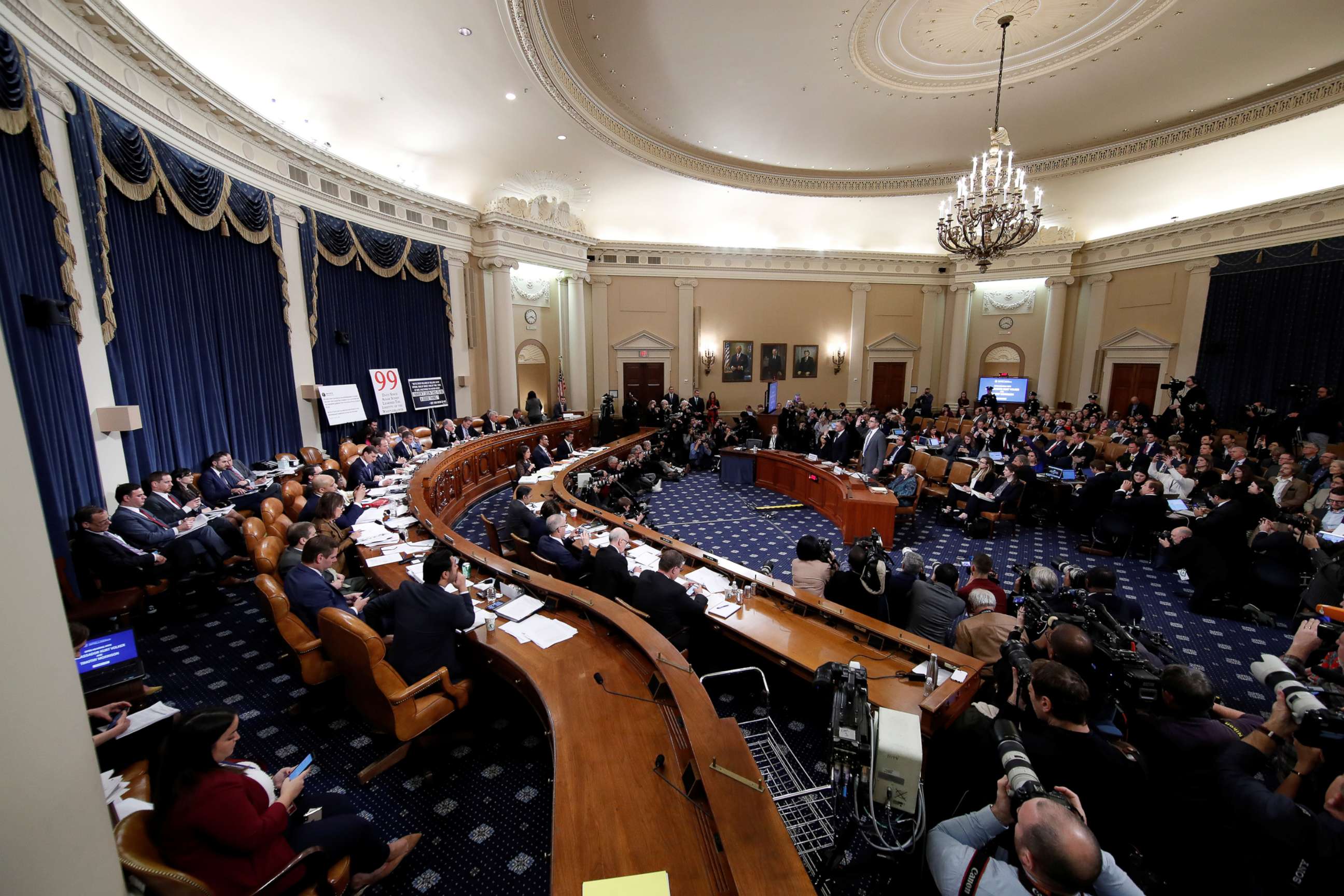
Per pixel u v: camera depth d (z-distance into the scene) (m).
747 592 4.08
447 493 8.09
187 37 6.63
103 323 5.44
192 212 6.70
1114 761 2.12
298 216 8.65
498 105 8.91
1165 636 5.21
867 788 2.05
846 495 7.85
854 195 14.23
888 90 9.48
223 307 7.45
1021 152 12.28
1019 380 16.64
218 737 1.87
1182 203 12.77
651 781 2.19
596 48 8.20
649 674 2.96
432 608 3.15
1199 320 12.97
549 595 3.77
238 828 1.85
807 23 7.60
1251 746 2.11
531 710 3.70
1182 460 8.32
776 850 1.69
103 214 5.39
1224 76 8.99
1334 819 1.73
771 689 3.96
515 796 3.10
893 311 17.70
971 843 1.80
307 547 3.63
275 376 8.37
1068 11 7.40
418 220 11.12
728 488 11.07
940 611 3.97
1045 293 16.41
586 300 15.53
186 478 6.26
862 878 2.46
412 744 3.27
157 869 1.60
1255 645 5.04
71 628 2.87
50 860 0.85
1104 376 15.12
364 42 7.05
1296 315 11.29
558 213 13.68
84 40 5.26
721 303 16.61
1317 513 6.64
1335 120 9.52
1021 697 2.48
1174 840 2.16
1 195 4.42
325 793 3.08
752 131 11.20
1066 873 1.36
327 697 3.84
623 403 16.02
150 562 4.66
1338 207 10.60
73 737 0.89
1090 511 7.86
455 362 12.22
